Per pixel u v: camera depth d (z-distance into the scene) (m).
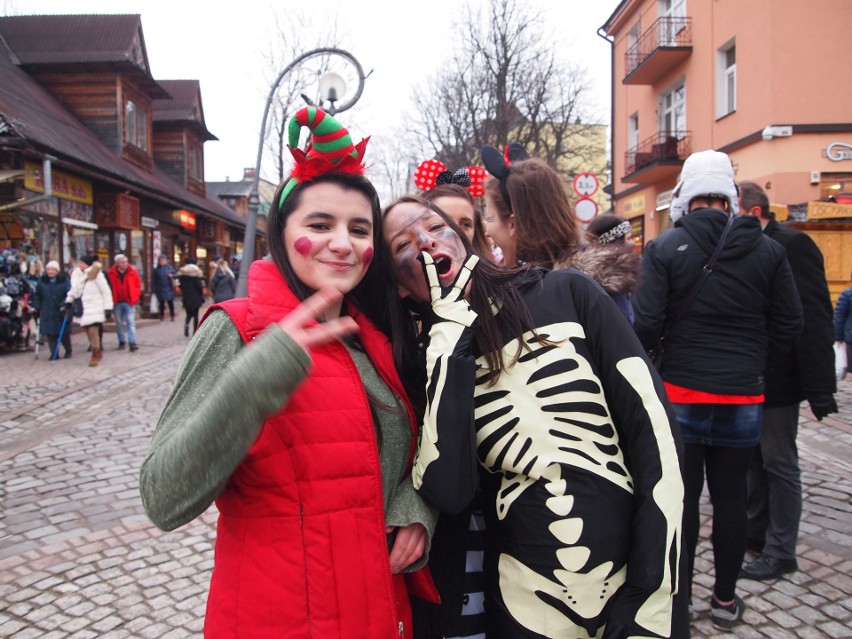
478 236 2.21
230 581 1.18
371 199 1.37
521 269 1.49
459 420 1.28
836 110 12.61
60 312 10.12
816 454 4.67
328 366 1.24
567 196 1.68
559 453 1.32
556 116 22.98
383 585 1.21
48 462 4.86
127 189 15.86
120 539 3.49
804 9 12.52
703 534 3.39
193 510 1.05
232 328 1.20
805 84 12.59
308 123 1.26
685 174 2.56
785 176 12.66
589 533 1.29
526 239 1.65
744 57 13.52
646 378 1.32
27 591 2.92
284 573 1.15
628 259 1.88
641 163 17.59
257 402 1.01
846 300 5.71
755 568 2.91
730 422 2.37
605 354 1.34
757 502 3.18
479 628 1.52
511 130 22.70
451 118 23.08
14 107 12.58
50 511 3.90
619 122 21.05
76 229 14.37
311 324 1.12
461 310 1.33
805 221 10.81
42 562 3.21
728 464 2.43
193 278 13.80
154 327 15.70
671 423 1.32
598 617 1.30
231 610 1.16
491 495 1.44
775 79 12.57
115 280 11.22
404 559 1.30
